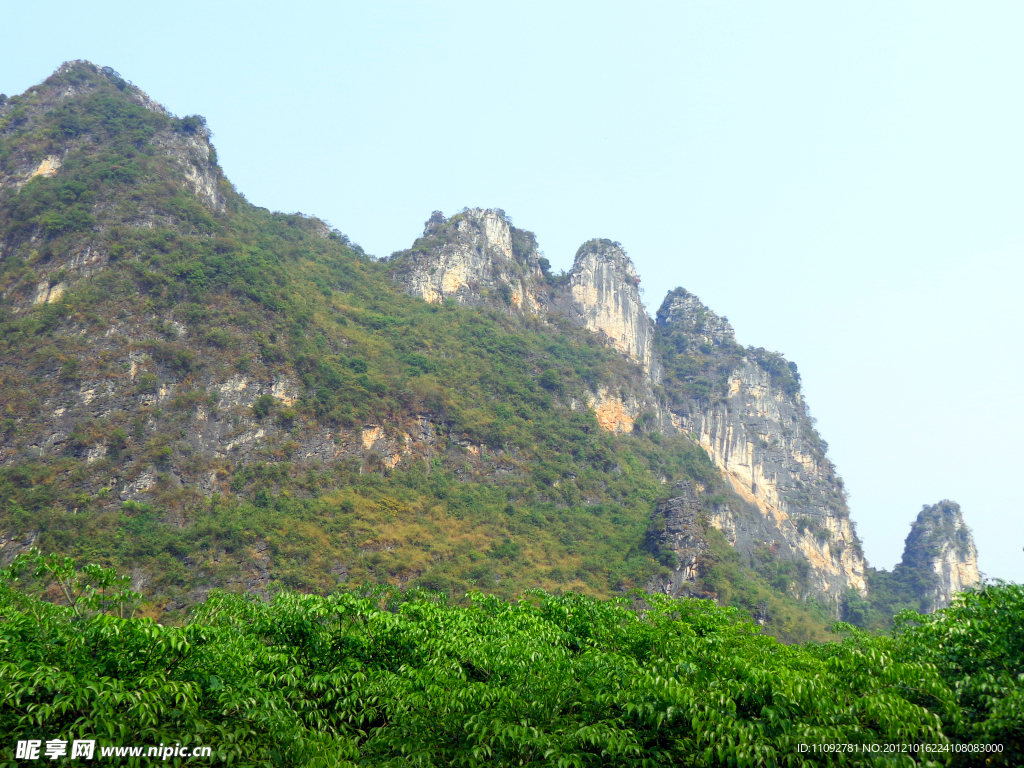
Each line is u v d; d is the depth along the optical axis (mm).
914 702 12875
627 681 13133
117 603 15031
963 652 14266
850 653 13812
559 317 108375
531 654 14203
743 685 12430
